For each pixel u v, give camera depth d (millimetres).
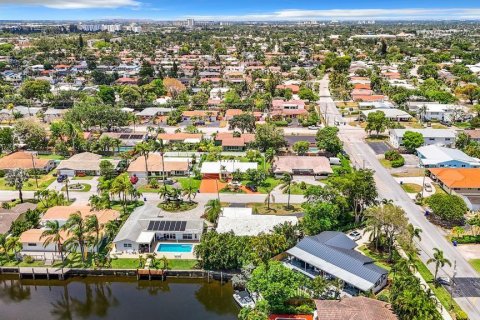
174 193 122000
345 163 152500
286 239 98875
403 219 94812
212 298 90125
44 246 97625
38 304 89188
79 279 95500
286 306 82062
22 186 136250
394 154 159625
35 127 173125
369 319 71062
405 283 75562
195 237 106438
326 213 105688
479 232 108500
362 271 86688
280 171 145250
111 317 84250
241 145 170250
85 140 173125
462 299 83250
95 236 101562
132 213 114875
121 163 151000
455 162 148000
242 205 124000
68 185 138125
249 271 88125
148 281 94500
